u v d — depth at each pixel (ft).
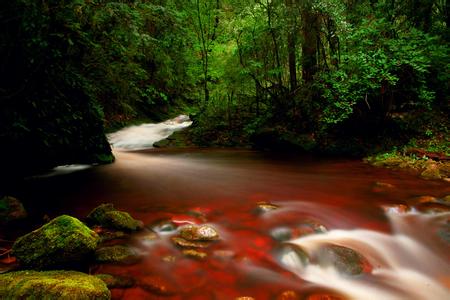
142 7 22.45
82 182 21.40
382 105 30.40
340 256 11.11
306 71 36.27
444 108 32.65
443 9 37.52
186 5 46.88
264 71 39.22
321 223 14.20
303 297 9.24
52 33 17.28
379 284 10.28
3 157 19.53
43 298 7.46
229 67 41.11
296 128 35.29
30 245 9.71
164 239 12.47
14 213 14.15
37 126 20.56
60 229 10.01
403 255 12.15
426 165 24.14
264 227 13.66
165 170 25.90
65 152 24.58
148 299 8.82
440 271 11.34
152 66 50.85
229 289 9.45
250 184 21.24
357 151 30.37
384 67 26.37
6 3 14.19
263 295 9.25
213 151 37.29
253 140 38.52
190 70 52.26
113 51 25.08
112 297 8.82
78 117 23.58
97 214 13.84
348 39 29.81
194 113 53.42
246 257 11.18
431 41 30.12
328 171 24.97
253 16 38.40
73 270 9.68
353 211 15.85
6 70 17.38
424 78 29.71
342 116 28.17
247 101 46.19
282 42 37.91
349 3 36.06
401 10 34.83
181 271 10.27
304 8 32.27
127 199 17.74
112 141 45.39
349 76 29.25
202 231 12.53
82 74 24.89
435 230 13.84
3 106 17.89
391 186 19.83
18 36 15.55
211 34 53.01
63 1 16.92
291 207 16.35
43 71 19.06
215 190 19.69
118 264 10.46
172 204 16.84
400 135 30.53
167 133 51.65
